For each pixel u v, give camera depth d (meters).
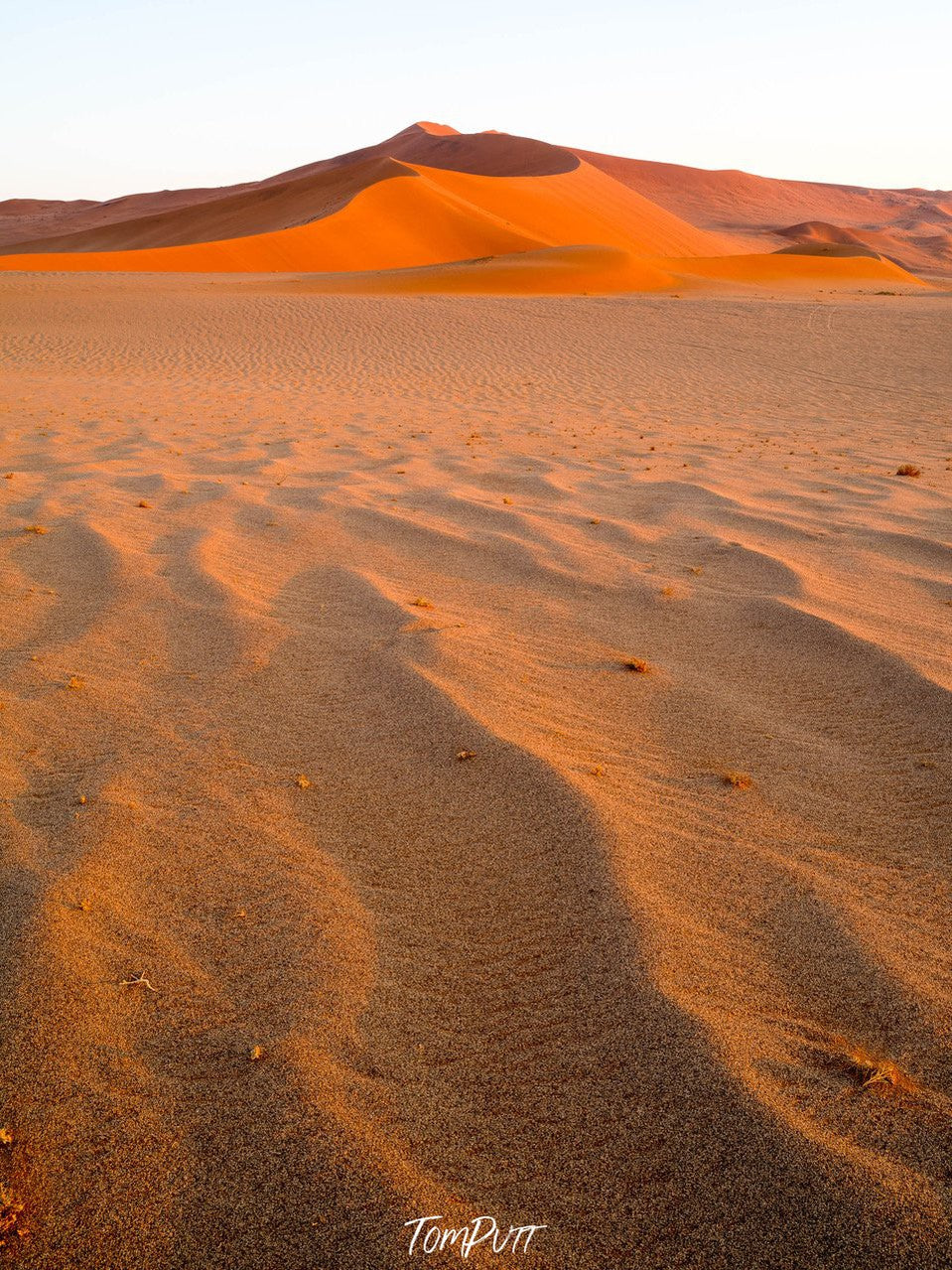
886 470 10.05
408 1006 2.30
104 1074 2.07
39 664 4.36
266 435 11.77
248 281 40.28
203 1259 1.69
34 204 164.12
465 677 4.25
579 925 2.59
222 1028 2.21
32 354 20.75
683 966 2.43
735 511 7.80
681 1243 1.72
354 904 2.69
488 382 18.53
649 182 193.25
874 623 5.11
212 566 5.86
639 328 26.14
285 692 4.11
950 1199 1.80
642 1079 2.07
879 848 3.05
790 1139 1.92
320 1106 1.99
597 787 3.34
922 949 2.55
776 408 15.80
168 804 3.19
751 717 4.02
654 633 5.01
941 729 3.86
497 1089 2.06
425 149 150.25
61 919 2.53
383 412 14.46
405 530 6.96
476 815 3.14
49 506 7.35
